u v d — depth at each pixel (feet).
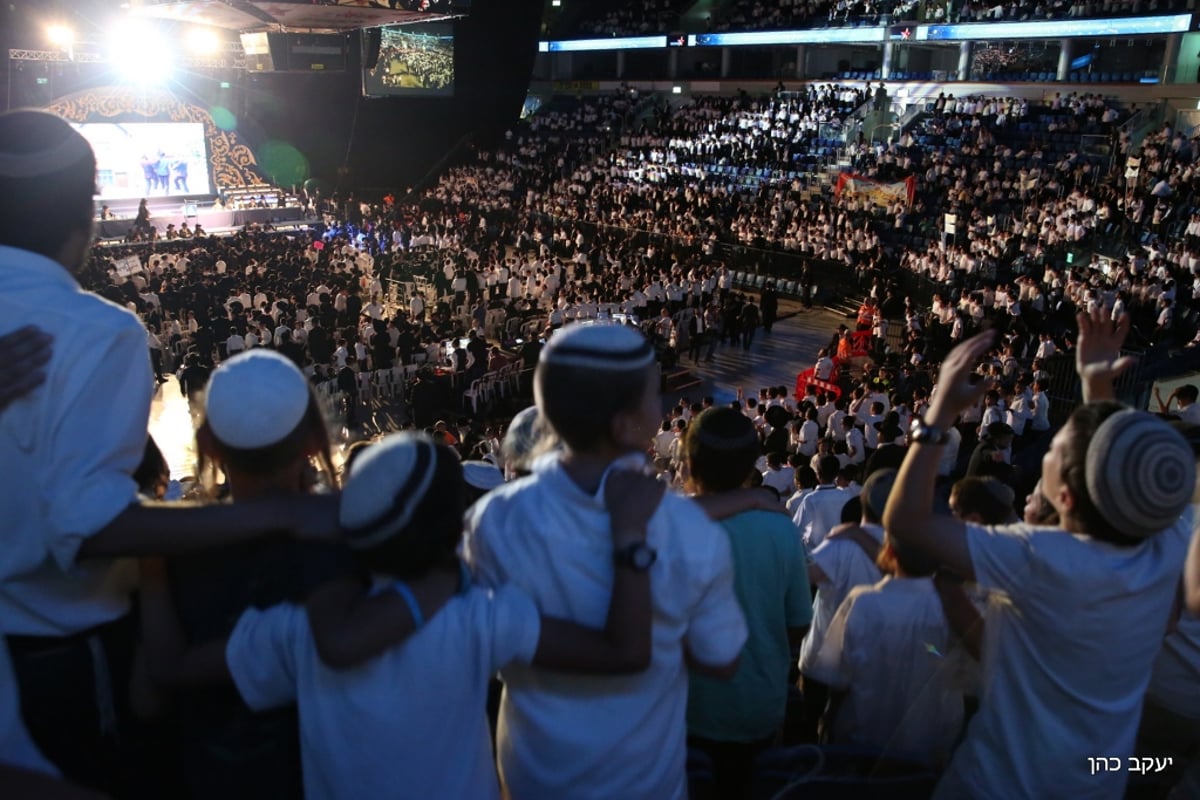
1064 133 107.24
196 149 134.72
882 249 96.99
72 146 6.57
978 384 6.80
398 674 6.43
